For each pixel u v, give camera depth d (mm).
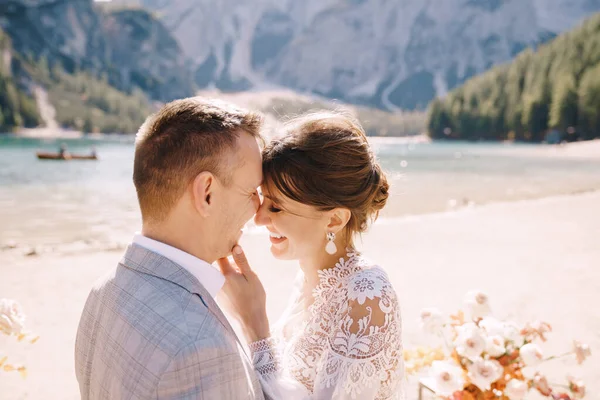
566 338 4379
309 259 1487
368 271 1395
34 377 3705
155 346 944
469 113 107312
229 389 969
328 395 1283
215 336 973
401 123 155125
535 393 3326
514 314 5043
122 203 14672
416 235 9258
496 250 7984
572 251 7844
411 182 21016
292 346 1521
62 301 5457
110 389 1002
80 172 26156
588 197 15094
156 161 1053
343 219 1396
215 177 1060
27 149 52750
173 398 923
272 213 1413
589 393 3330
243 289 1378
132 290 1045
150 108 142375
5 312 2299
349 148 1328
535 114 85875
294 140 1334
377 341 1300
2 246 8250
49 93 120438
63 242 8836
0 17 131750
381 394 1368
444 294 5758
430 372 2066
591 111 73125
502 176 24438
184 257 1066
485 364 1962
